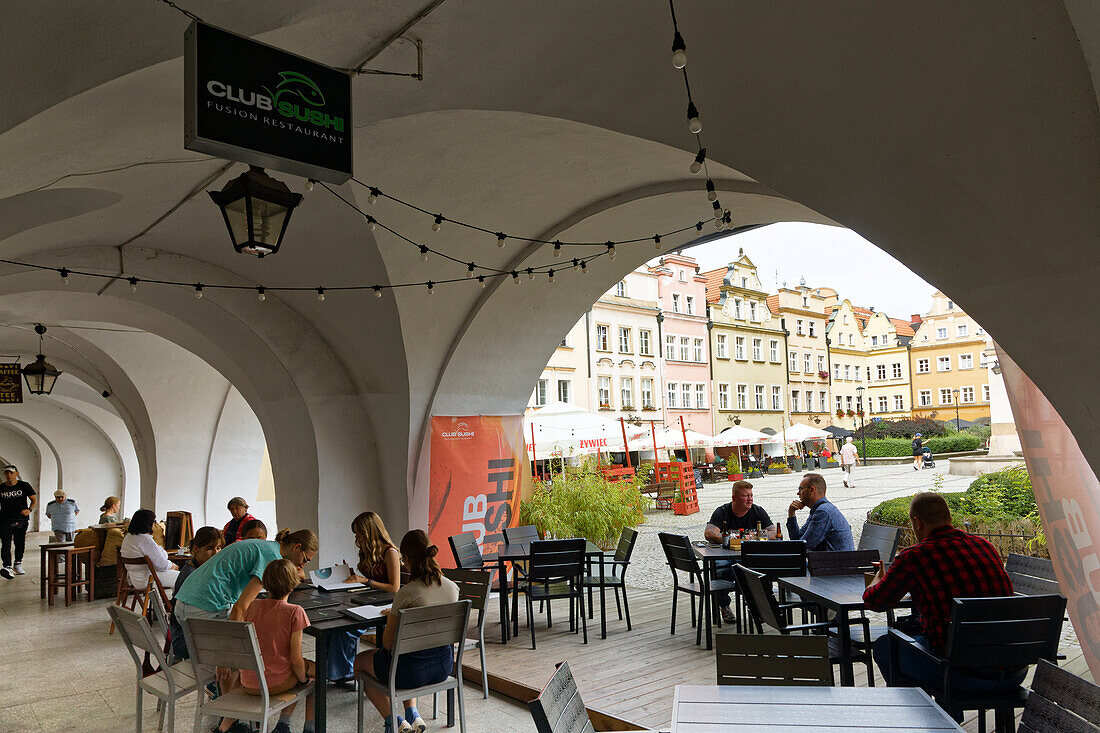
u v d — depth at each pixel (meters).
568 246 7.95
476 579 5.83
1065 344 3.22
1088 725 2.55
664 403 36.41
